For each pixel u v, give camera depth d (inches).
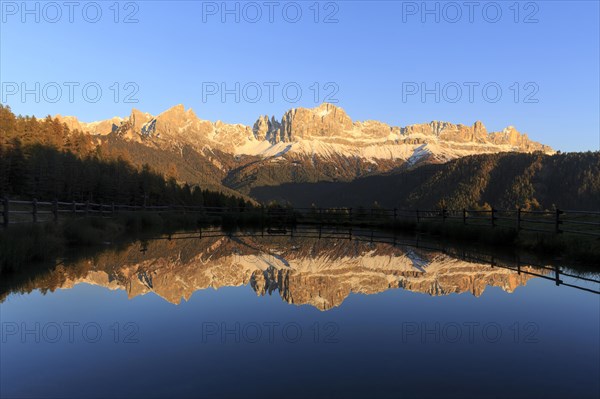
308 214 1507.1
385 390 147.7
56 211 729.0
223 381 155.8
